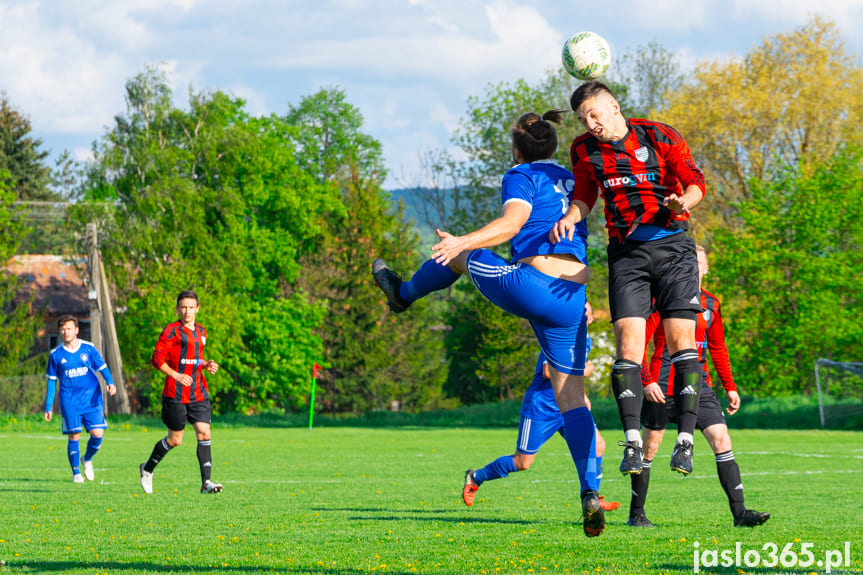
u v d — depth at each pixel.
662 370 7.29
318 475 13.77
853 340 34.31
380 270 5.83
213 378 42.53
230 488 11.48
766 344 35.28
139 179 42.41
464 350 62.50
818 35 39.09
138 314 41.34
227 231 46.28
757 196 36.34
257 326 47.91
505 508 8.98
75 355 12.54
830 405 33.28
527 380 57.25
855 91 37.91
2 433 28.34
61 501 9.62
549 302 5.05
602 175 5.06
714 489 11.15
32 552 6.02
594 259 42.50
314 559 5.66
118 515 8.29
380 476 13.55
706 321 7.39
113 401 38.41
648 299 5.07
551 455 18.62
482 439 25.62
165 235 41.50
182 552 5.99
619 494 10.56
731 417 33.72
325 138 66.50
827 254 36.44
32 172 73.44
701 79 39.69
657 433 7.32
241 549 6.12
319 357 51.03
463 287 58.47
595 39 5.24
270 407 49.09
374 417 39.19
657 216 5.04
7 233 45.16
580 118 5.07
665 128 5.07
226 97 45.19
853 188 35.38
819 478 12.98
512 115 44.44
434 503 9.54
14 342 42.50
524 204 5.09
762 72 38.72
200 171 45.91
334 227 59.94
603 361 42.44
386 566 5.37
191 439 25.45
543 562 5.48
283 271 51.97
